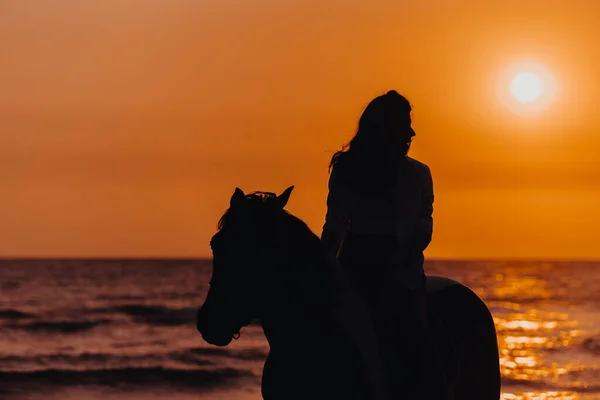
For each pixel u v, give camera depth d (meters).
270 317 6.23
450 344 6.81
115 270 139.00
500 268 166.75
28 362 41.91
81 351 45.88
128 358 43.03
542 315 68.94
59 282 103.44
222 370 39.22
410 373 6.29
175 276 119.31
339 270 6.27
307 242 6.20
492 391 7.56
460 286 7.62
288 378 6.14
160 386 35.69
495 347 7.61
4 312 65.19
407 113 6.59
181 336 52.38
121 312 65.69
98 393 34.25
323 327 6.11
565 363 42.59
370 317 6.35
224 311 6.18
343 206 6.46
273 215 6.22
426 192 6.70
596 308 75.44
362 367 6.05
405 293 6.45
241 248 6.16
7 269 139.50
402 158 6.56
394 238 6.48
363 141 6.50
